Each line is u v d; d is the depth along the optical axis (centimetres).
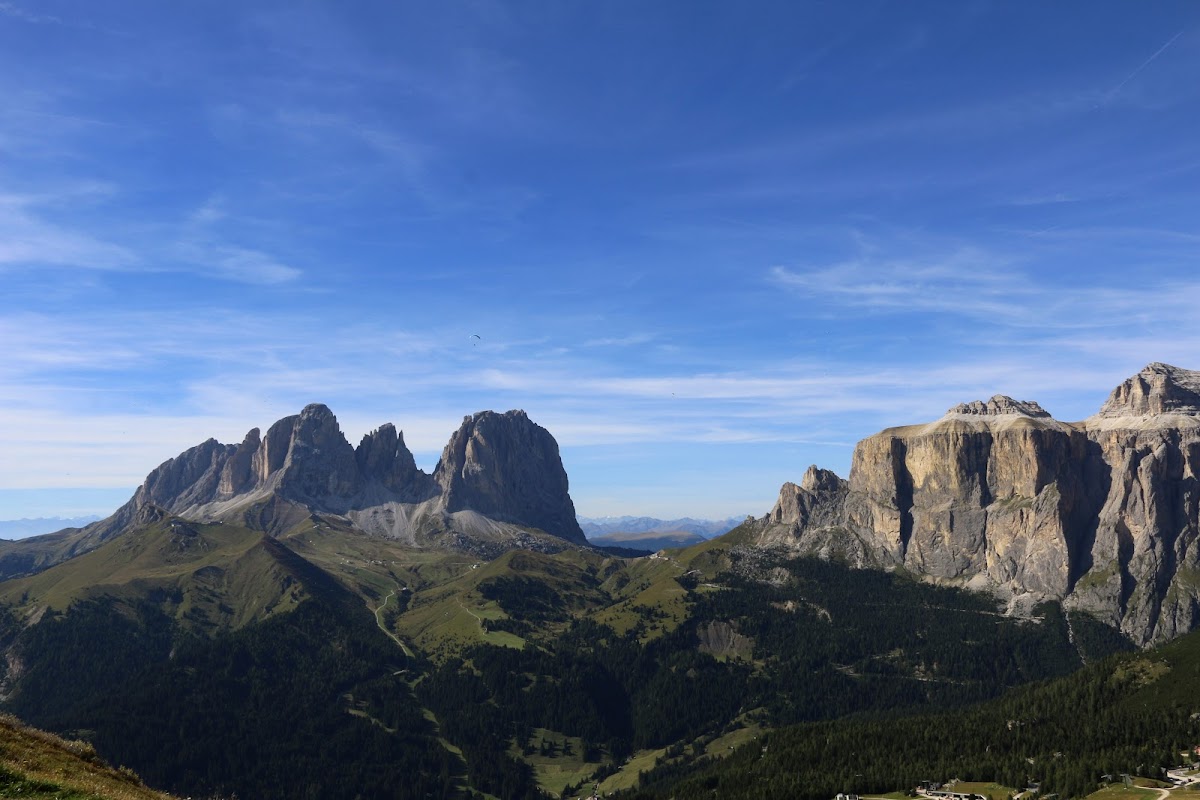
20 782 6656
